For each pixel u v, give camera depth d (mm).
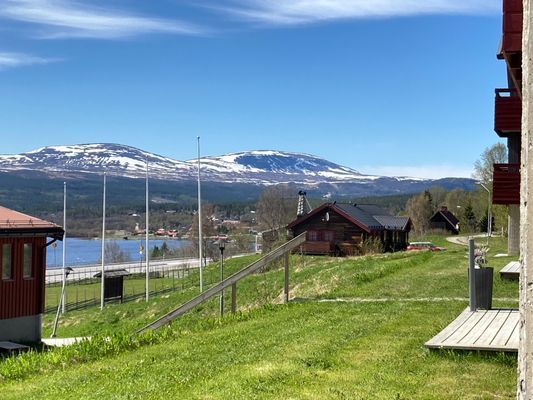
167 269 86562
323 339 11039
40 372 10734
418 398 7391
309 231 60156
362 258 35344
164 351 11141
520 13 12922
